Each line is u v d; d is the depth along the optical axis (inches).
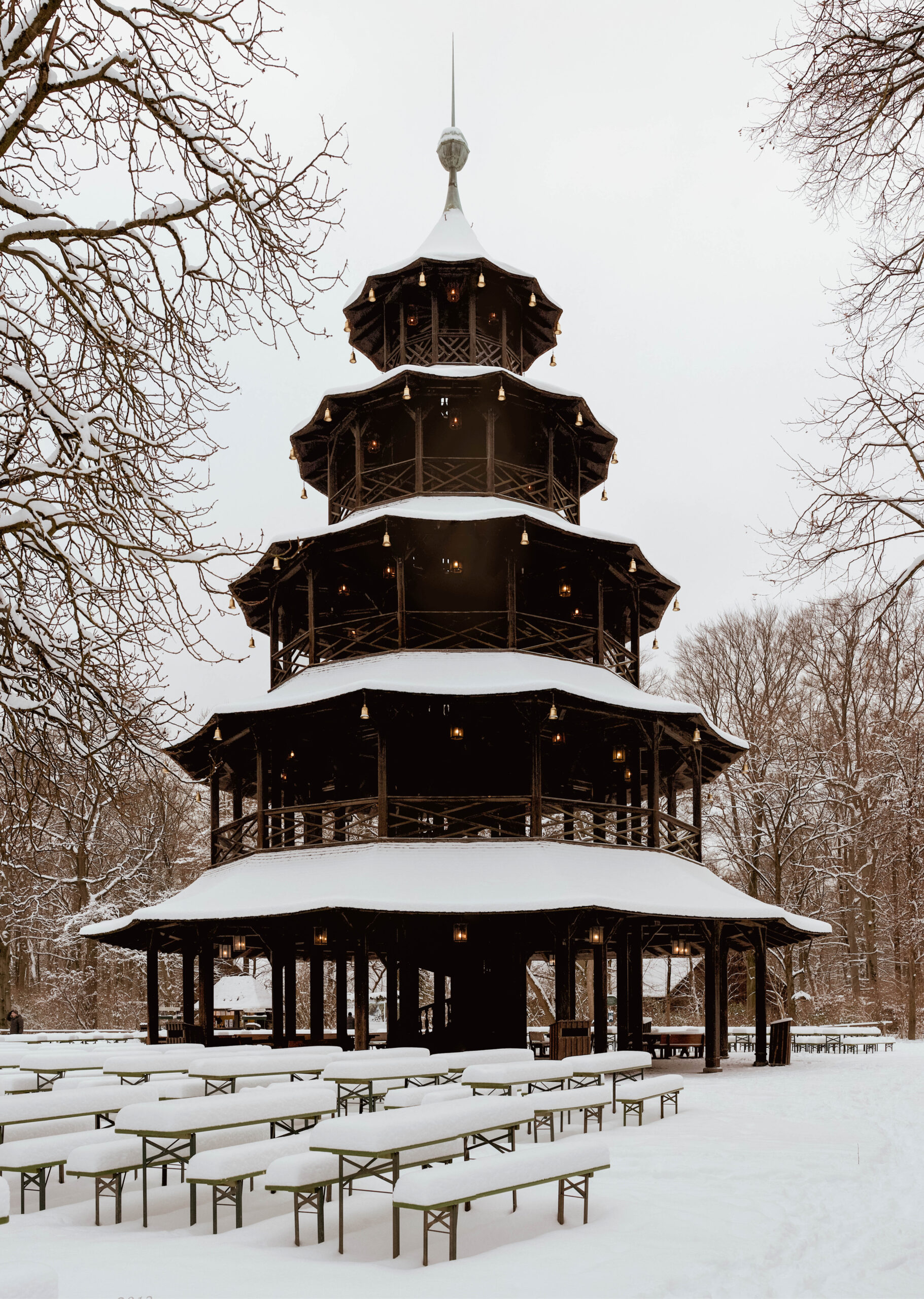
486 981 1073.5
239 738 1034.7
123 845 1424.7
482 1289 285.4
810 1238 340.5
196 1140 405.7
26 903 1459.2
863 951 1846.7
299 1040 1042.1
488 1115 386.3
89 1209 394.6
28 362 404.2
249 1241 344.5
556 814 1160.2
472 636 1120.2
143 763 423.5
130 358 406.6
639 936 1004.6
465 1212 383.6
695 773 1109.7
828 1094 730.8
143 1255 324.8
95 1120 467.8
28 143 401.7
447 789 1146.0
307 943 1095.6
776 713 1754.4
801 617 1726.1
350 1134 331.9
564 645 1115.9
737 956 1863.9
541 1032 1331.2
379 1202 405.4
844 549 380.2
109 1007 1786.4
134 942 1074.1
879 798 1525.6
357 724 1011.3
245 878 943.7
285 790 1211.9
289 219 406.0
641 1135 542.3
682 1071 940.6
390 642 1131.9
